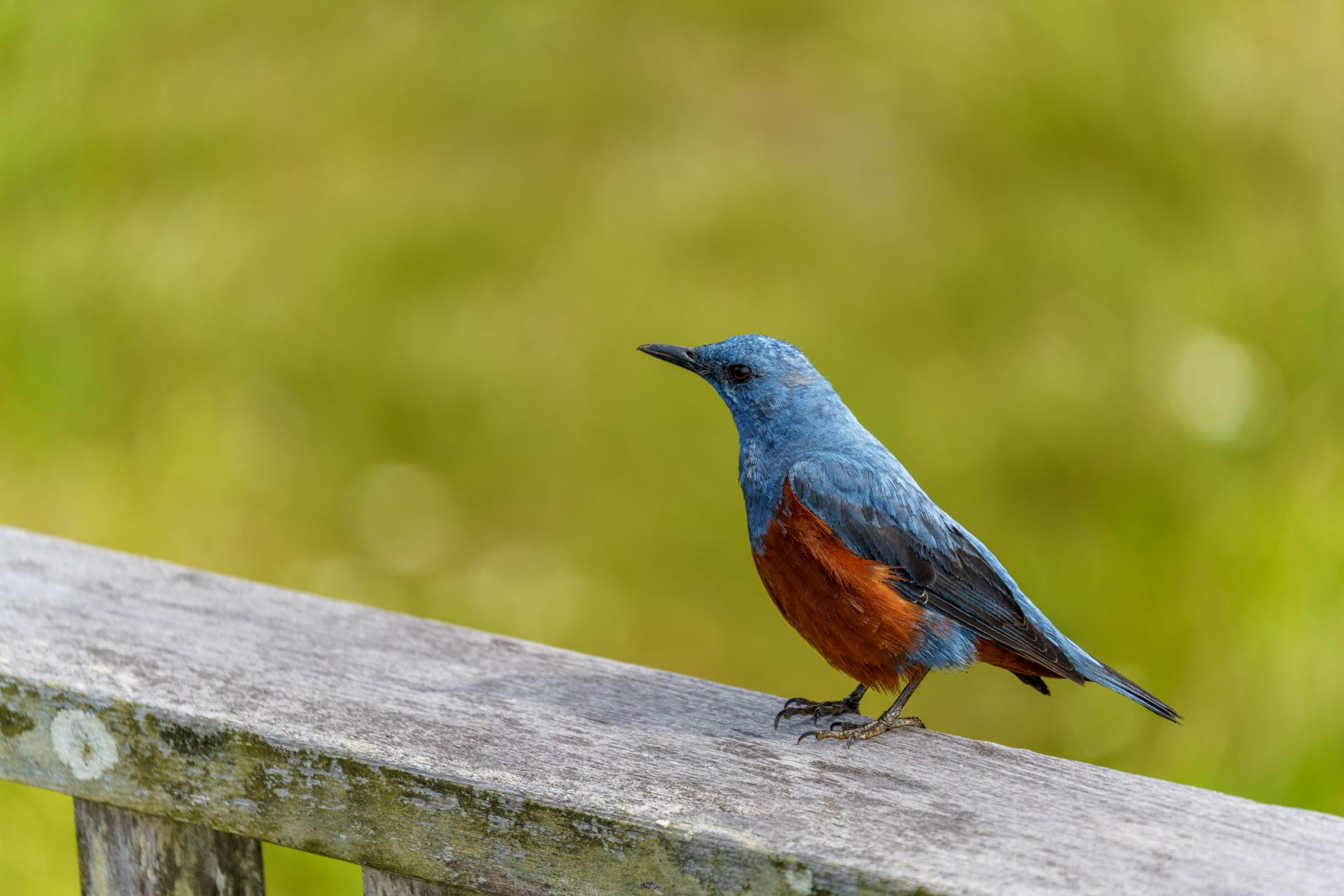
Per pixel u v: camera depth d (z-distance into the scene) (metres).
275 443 13.22
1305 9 15.11
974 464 13.26
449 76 18.09
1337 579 9.44
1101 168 15.89
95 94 12.44
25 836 7.12
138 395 12.18
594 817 3.51
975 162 16.92
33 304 10.95
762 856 3.35
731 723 4.17
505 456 14.09
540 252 16.19
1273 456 11.39
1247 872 3.28
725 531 13.42
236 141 15.42
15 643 4.30
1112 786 3.76
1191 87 15.26
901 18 18.77
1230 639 9.76
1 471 10.38
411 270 15.89
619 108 18.45
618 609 12.35
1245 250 13.63
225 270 14.06
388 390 14.48
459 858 3.65
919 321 15.20
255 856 3.96
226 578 5.09
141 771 3.92
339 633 4.63
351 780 3.73
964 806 3.62
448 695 4.18
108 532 10.41
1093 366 13.73
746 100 18.39
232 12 15.75
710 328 15.32
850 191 17.05
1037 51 16.75
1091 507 12.34
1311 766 8.57
